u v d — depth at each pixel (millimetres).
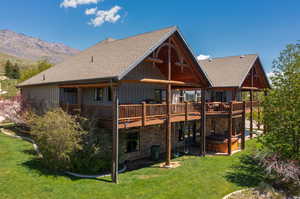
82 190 8008
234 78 18156
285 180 9273
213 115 14969
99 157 10266
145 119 10625
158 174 10336
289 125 10062
